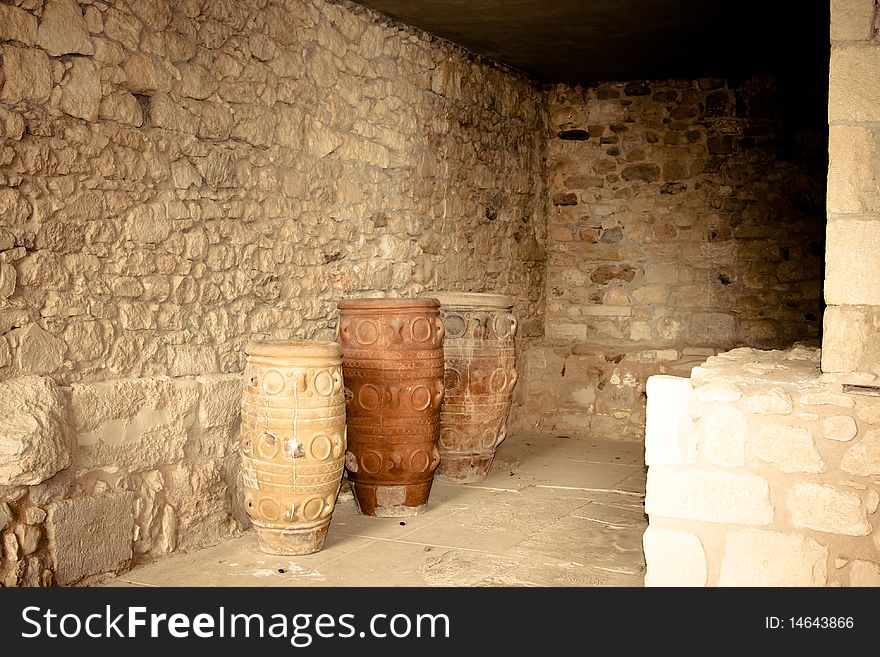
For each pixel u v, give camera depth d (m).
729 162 6.67
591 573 3.55
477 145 6.19
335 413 3.72
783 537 2.81
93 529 3.36
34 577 3.13
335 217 4.82
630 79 6.88
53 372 3.30
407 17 5.23
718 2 4.86
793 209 6.52
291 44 4.49
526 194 6.86
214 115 4.01
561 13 5.12
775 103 6.53
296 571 3.56
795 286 6.52
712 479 2.87
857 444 2.74
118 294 3.57
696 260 6.77
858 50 2.89
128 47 3.59
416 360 4.32
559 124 7.12
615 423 6.75
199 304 3.97
